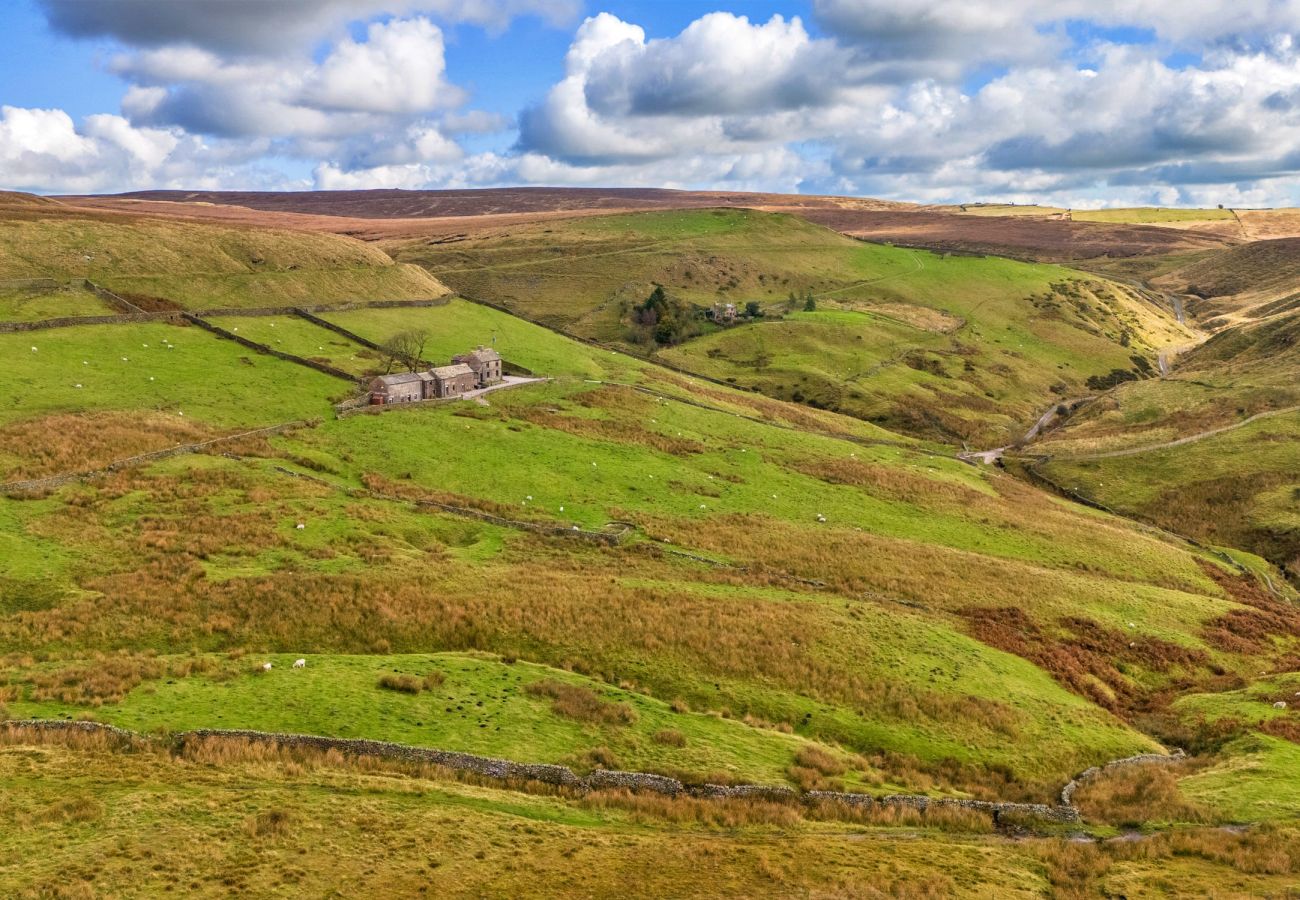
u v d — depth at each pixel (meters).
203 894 30.34
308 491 79.88
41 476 74.69
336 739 40.94
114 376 103.00
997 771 47.09
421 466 93.06
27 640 50.72
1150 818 41.97
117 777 36.88
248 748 39.69
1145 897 34.38
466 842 34.44
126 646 51.56
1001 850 38.06
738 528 87.62
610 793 39.69
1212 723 54.91
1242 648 72.12
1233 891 34.53
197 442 88.81
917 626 63.72
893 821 40.66
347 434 99.44
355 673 47.97
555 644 55.47
